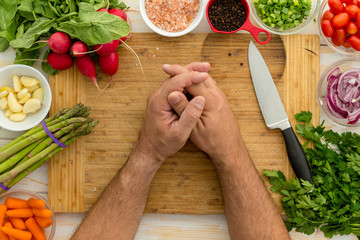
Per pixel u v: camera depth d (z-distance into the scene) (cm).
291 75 98
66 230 99
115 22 87
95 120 97
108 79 97
